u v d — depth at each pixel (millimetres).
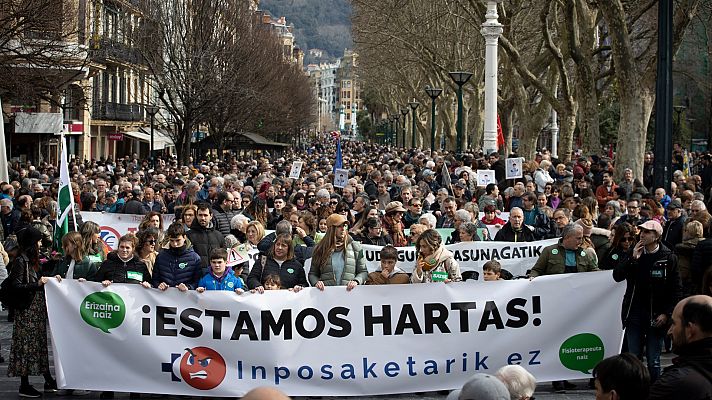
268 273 10391
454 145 63875
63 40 37875
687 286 12242
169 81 46312
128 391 9625
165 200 21922
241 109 53312
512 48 34312
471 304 9859
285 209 14984
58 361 9586
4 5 31828
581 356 10062
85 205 19219
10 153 44000
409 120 99688
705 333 5672
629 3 33188
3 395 10367
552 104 35406
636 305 10109
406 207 17266
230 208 15922
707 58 53312
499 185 24125
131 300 9617
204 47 46094
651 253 9984
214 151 62625
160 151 66312
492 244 13297
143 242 10586
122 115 57062
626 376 5078
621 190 20484
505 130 43781
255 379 9633
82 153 51719
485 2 36562
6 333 13953
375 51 69438
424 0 51906
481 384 4199
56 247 12406
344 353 9688
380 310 9727
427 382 9805
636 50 43094
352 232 13781
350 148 93875
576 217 14422
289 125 83750
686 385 5531
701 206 14383
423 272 10609
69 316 9609
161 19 45656
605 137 75688
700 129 67250
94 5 45406
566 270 10711
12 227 16828
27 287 10078
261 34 59625
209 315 9609
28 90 31578
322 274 10836
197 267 10219
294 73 92750
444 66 53750
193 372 9602
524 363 9977
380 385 9727
